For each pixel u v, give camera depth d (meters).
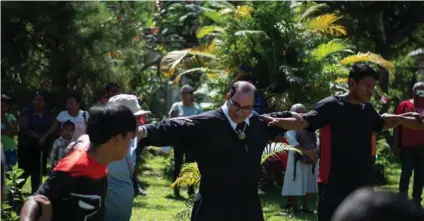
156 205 10.95
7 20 14.18
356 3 18.39
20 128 10.84
